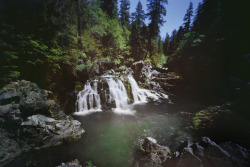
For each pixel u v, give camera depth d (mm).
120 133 7070
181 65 21516
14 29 6891
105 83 12422
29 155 4820
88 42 14117
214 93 13602
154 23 24375
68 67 10141
